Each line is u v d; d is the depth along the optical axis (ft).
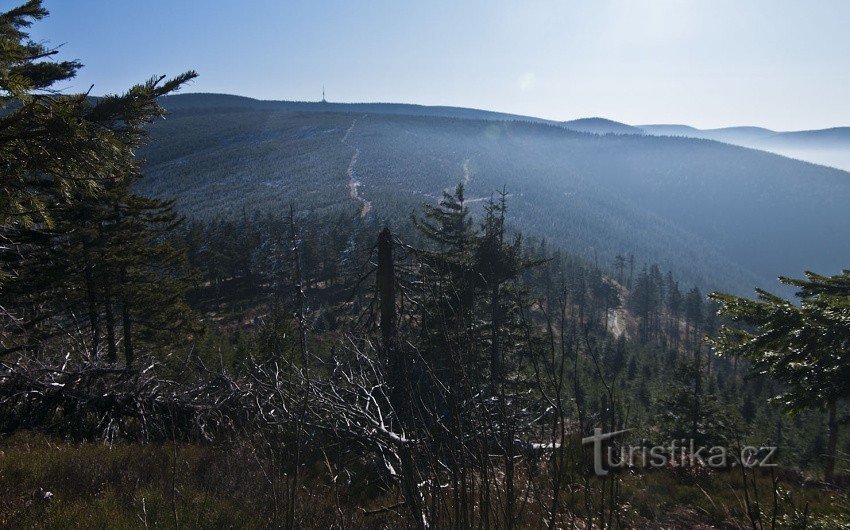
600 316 277.23
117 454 20.84
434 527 8.45
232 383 31.91
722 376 194.18
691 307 289.94
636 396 123.24
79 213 50.11
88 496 16.10
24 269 45.37
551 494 14.73
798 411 17.52
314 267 199.52
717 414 45.14
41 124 12.23
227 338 96.78
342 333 30.14
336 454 22.07
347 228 269.64
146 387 31.22
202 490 16.85
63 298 53.67
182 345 69.31
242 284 221.66
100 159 13.96
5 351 32.30
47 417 28.12
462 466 7.92
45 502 15.30
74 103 13.15
